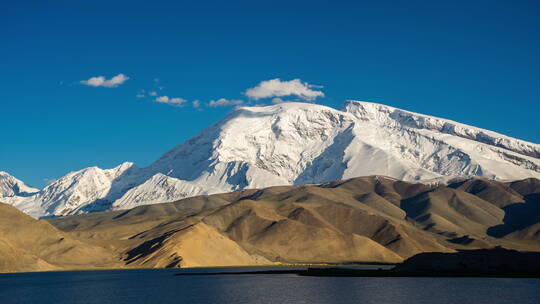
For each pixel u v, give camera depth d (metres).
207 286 158.50
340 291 142.88
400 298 127.75
